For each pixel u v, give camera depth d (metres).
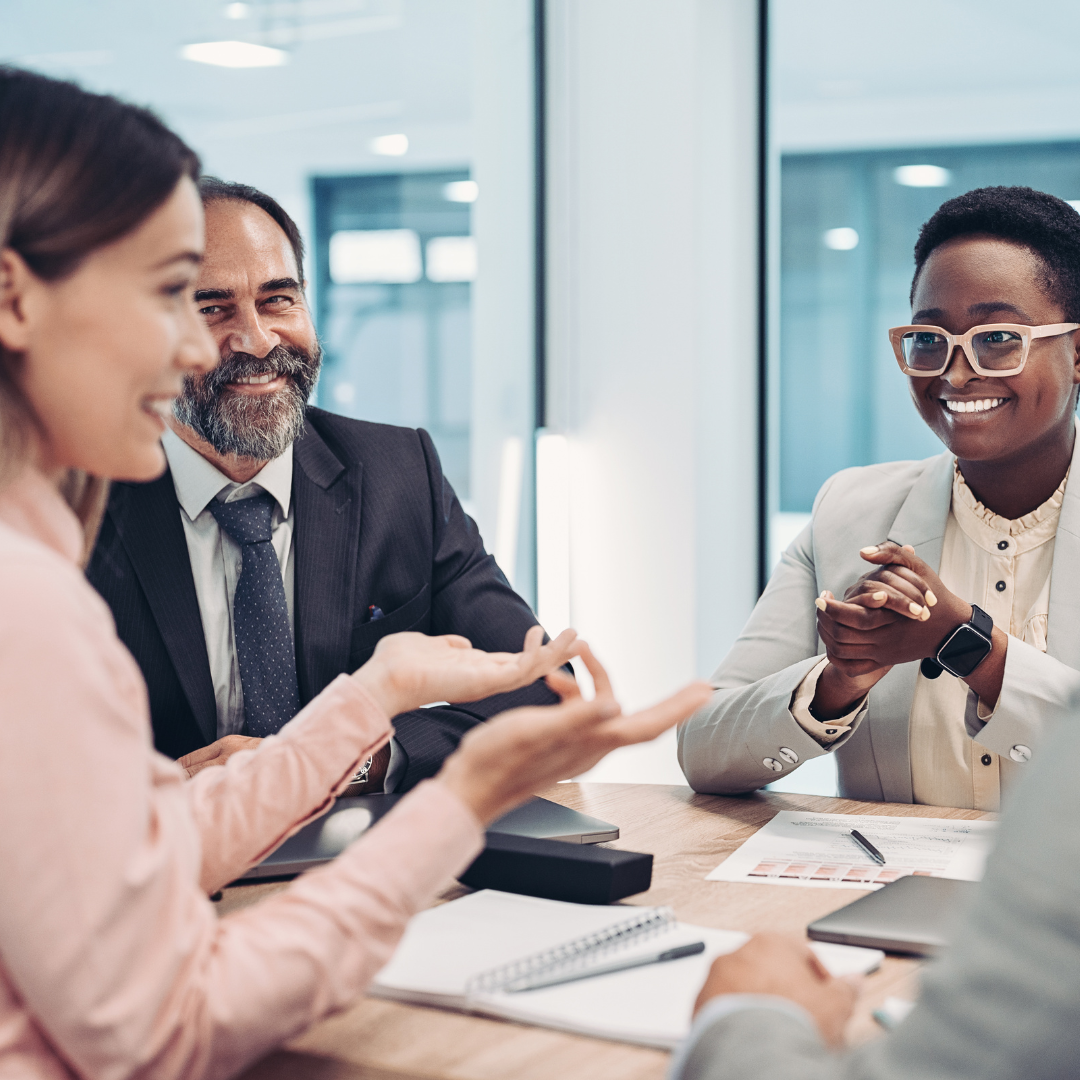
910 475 1.75
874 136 3.40
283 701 1.59
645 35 3.14
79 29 2.28
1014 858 0.52
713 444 3.24
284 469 1.70
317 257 2.81
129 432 0.73
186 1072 0.66
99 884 0.62
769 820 1.39
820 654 1.69
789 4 3.35
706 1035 0.63
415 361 3.05
